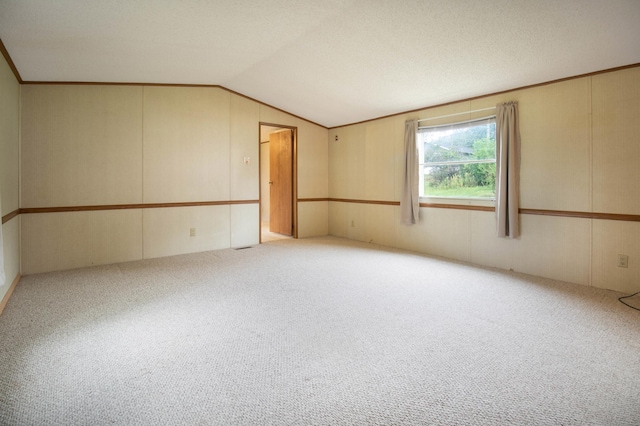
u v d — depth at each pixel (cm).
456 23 310
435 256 511
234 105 571
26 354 223
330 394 183
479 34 320
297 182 666
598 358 220
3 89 333
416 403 175
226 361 217
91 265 457
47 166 428
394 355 224
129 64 411
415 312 296
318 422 162
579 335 252
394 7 299
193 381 195
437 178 520
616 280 352
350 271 428
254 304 315
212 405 174
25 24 292
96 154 458
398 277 401
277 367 210
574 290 355
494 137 451
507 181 423
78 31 314
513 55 348
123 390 186
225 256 512
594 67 353
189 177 531
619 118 345
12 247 366
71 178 443
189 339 246
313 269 437
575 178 376
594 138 361
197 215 542
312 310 301
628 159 341
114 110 470
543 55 341
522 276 406
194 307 307
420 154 539
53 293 344
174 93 515
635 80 335
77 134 445
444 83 434
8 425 158
